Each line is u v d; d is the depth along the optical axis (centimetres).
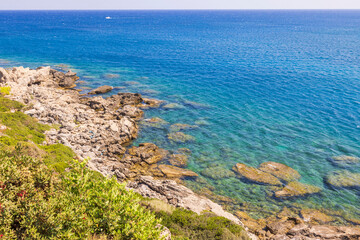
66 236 1273
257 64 10862
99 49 14225
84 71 9488
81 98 6444
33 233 1239
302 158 4250
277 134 5028
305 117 5753
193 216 2477
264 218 3062
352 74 9056
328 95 7100
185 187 3366
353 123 5434
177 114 5875
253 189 3550
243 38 19300
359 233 2705
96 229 1439
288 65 10606
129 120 5078
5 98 5241
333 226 2845
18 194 1459
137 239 1448
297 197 3409
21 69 7088
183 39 18850
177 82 8344
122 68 10081
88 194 1566
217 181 3697
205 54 13150
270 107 6325
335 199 3381
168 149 4475
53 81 7419
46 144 3900
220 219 2477
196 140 4781
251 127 5300
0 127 3716
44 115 5041
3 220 1250
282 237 2627
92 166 3575
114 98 6366
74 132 4644
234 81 8481
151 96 7000
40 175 1670
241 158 4253
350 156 4284
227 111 6081
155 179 3694
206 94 7244
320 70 9712
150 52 13562
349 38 18675
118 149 4309
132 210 1549
